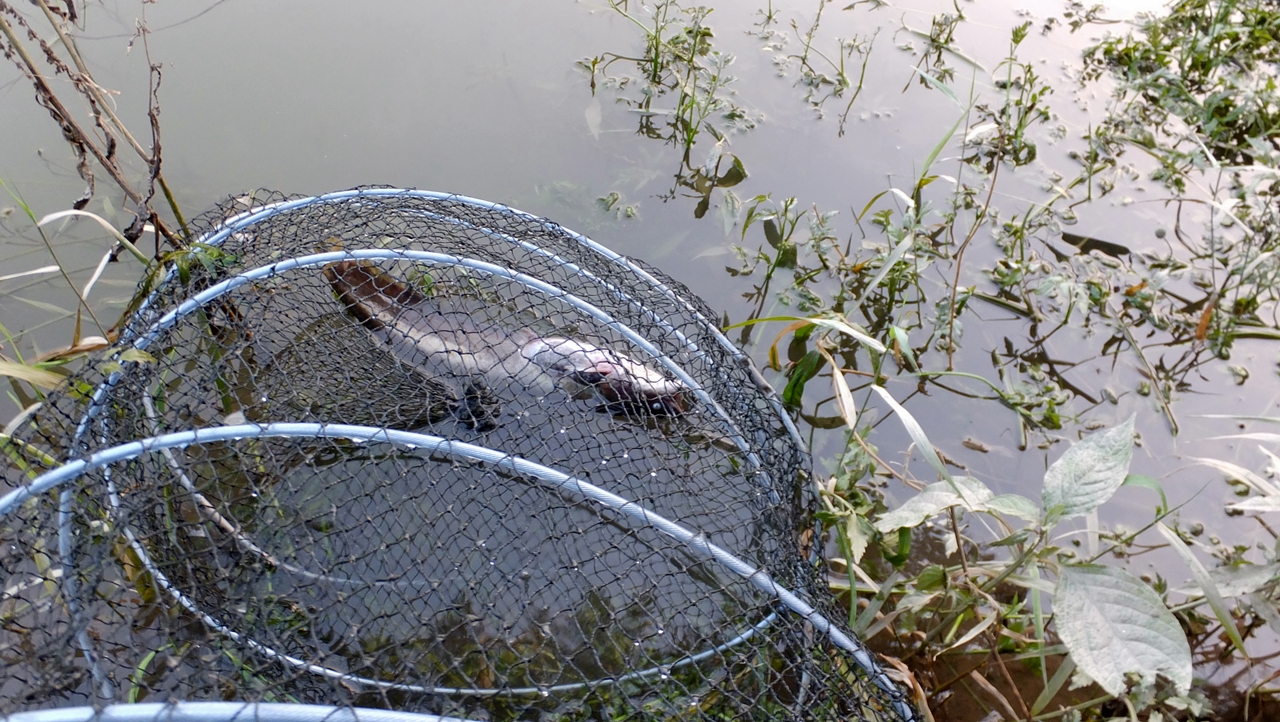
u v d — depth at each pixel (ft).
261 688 1.90
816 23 4.46
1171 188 3.76
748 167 3.75
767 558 2.23
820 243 3.26
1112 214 3.65
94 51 3.79
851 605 2.29
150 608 2.15
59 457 2.11
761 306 3.19
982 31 4.78
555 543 2.36
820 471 2.77
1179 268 3.35
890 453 2.85
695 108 3.98
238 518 2.27
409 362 2.60
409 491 2.44
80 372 2.15
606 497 2.04
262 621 2.03
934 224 3.53
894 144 3.95
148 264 2.64
